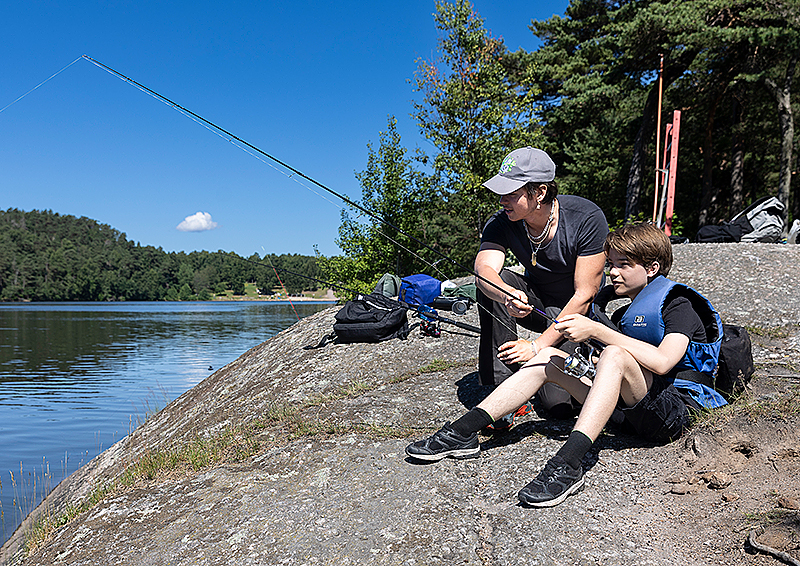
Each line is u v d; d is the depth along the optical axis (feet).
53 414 51.78
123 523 8.77
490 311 9.83
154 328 193.98
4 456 36.58
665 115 69.92
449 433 8.86
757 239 28.27
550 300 10.23
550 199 9.00
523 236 9.68
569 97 72.69
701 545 6.35
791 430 8.10
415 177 55.42
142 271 585.63
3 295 509.35
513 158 8.86
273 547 7.31
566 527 6.91
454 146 54.19
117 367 90.79
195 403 20.12
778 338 13.92
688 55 59.57
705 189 71.61
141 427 21.61
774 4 49.06
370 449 9.86
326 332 20.45
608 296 9.48
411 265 54.39
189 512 8.63
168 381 74.38
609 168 70.49
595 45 73.61
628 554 6.33
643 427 8.45
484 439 9.83
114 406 56.13
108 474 15.98
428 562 6.61
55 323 222.69
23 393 65.05
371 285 52.11
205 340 145.48
